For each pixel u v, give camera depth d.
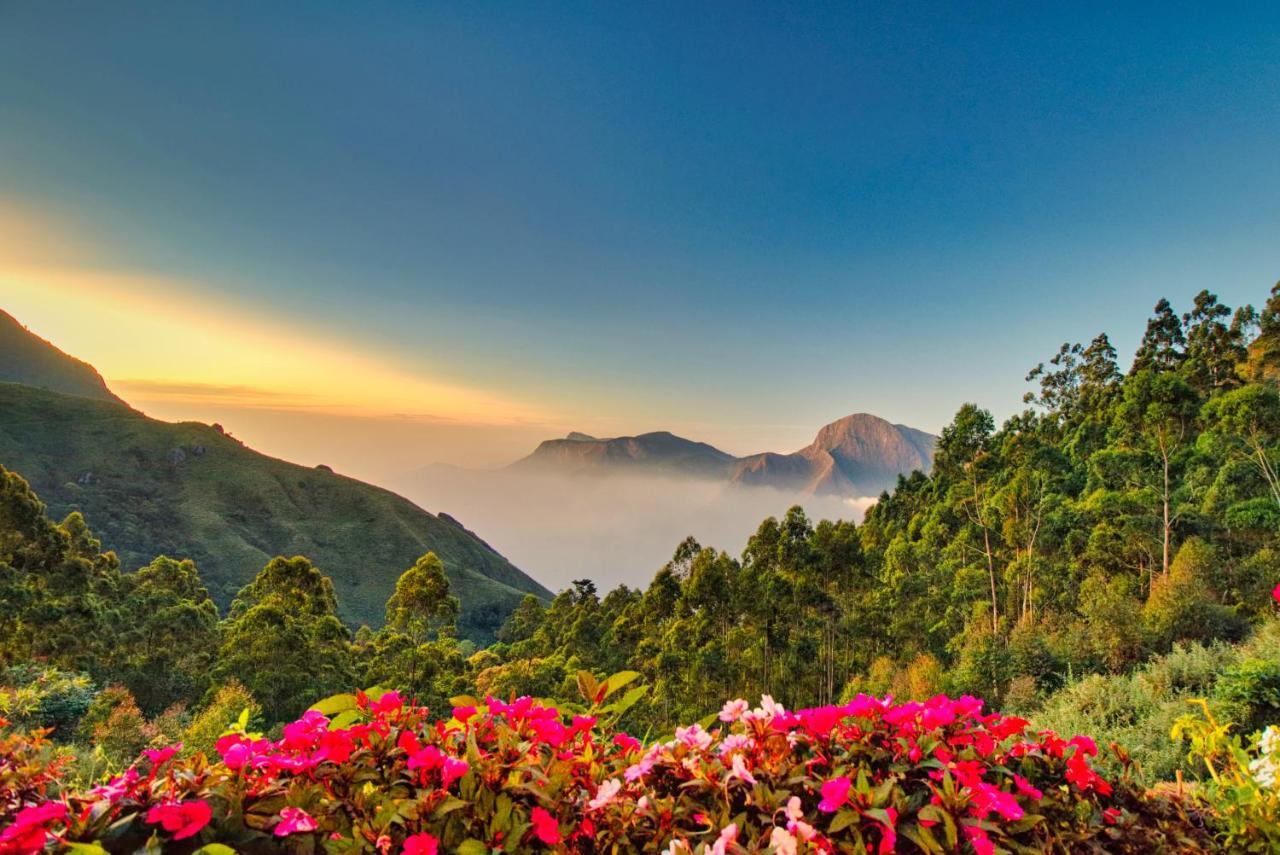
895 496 69.62
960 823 1.93
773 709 2.43
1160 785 3.23
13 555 29.61
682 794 2.11
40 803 1.75
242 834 1.69
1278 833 2.37
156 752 1.82
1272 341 54.53
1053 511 33.94
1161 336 66.38
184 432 127.75
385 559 111.81
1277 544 23.53
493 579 126.56
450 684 31.48
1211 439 27.70
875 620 36.50
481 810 1.80
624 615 44.59
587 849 1.96
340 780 1.85
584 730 2.27
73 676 23.55
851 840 1.96
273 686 30.30
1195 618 16.09
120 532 99.38
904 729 2.33
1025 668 17.59
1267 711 6.76
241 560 99.31
